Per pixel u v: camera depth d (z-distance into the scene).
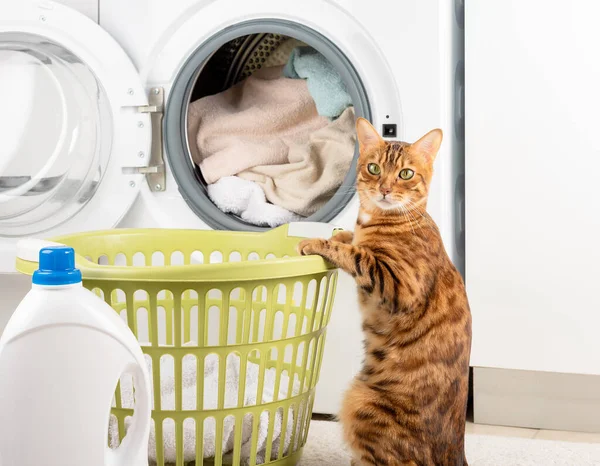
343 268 1.37
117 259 1.76
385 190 1.40
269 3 1.72
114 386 1.03
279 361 1.39
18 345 1.00
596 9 1.61
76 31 1.77
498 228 1.69
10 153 1.81
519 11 1.65
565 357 1.69
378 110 1.68
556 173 1.66
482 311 1.72
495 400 1.77
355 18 1.66
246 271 1.27
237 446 1.37
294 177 1.78
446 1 1.68
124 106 1.78
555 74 1.64
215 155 1.82
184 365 1.62
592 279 1.66
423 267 1.38
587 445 1.62
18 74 1.80
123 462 1.08
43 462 1.00
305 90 1.83
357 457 1.39
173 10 1.77
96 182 1.82
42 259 1.03
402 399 1.35
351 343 1.72
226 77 1.92
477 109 1.69
